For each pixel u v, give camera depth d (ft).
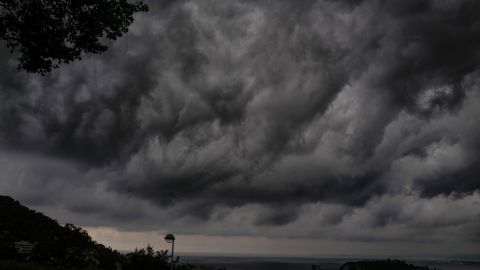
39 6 58.08
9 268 106.52
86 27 62.03
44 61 62.13
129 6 63.82
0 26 58.03
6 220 224.12
